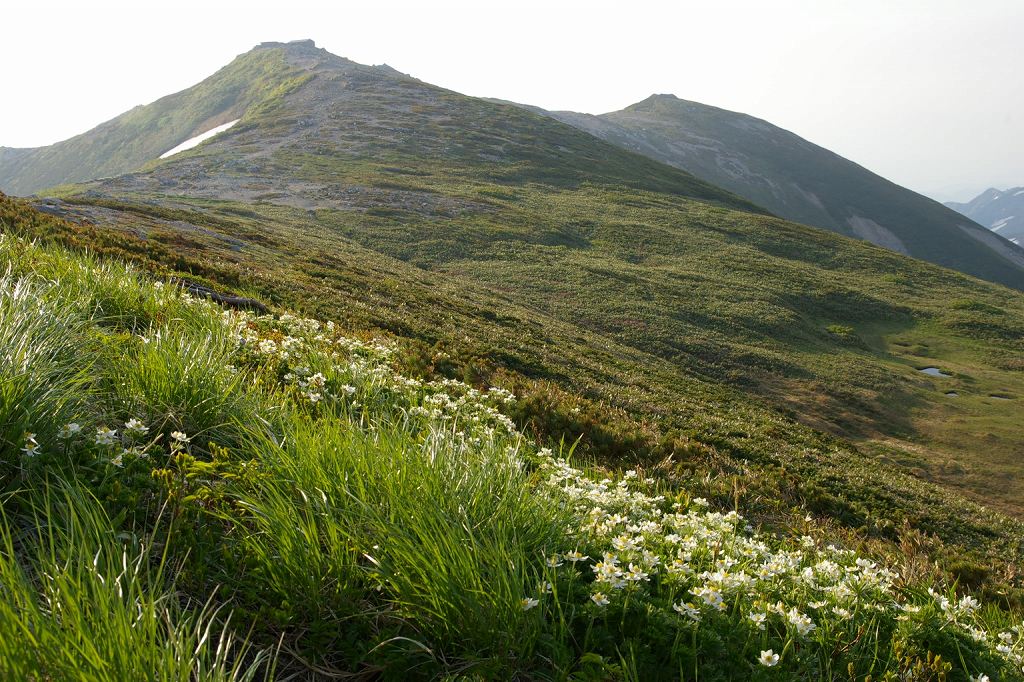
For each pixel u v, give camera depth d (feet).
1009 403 132.67
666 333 134.51
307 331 35.76
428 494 13.51
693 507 24.35
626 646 11.56
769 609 13.00
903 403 125.70
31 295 20.49
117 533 11.71
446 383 36.14
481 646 11.19
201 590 11.66
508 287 151.64
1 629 8.26
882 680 12.19
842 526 37.96
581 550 14.30
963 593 30.55
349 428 16.67
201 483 14.55
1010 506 85.81
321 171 258.37
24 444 13.15
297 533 12.21
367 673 11.03
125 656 8.44
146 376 17.95
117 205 106.73
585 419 39.65
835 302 188.34
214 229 110.22
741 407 89.86
